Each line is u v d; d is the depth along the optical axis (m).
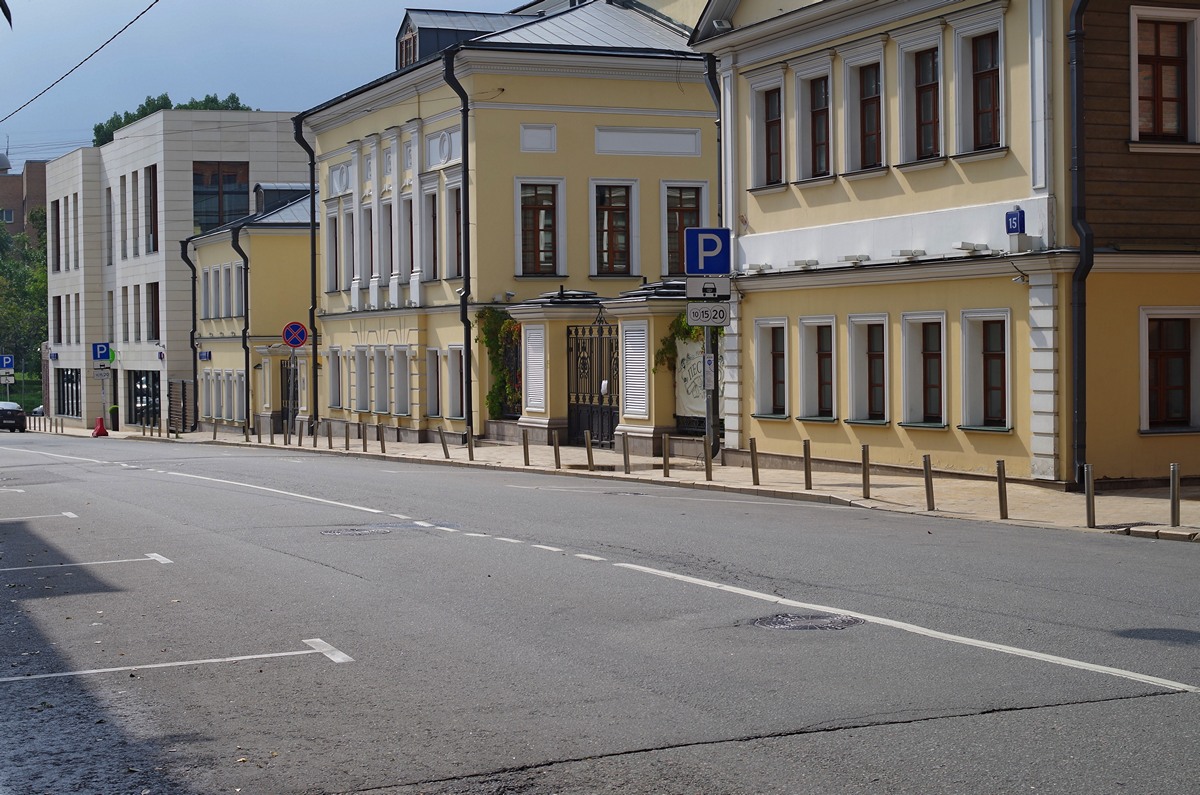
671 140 40.31
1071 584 12.16
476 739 7.48
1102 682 8.44
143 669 9.45
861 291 24.84
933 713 7.77
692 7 40.84
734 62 28.36
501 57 38.50
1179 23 21.52
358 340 48.12
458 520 18.14
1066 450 20.83
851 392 25.11
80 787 6.84
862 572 12.95
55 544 16.73
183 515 19.73
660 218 40.31
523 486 24.36
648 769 6.87
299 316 59.66
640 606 11.30
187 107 116.50
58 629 11.04
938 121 23.42
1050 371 20.84
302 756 7.26
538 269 39.53
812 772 6.74
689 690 8.42
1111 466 20.86
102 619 11.43
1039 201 21.02
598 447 34.12
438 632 10.44
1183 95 21.53
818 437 26.12
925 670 8.82
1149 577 12.55
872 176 24.75
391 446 40.81
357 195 47.34
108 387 79.81
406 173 43.47
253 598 12.23
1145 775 6.61
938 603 11.24
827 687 8.41
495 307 38.69
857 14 24.92
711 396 26.58
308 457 37.06
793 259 26.73
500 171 38.91
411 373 43.34
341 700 8.43
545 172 39.25
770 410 27.67
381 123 45.09
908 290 23.77
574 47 38.97
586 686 8.59
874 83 25.06
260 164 71.81
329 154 49.91
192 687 8.88
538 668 9.12
